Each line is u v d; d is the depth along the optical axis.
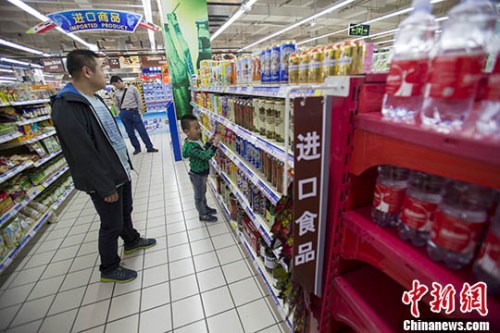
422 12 0.66
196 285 2.05
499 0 0.74
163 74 12.65
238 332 1.66
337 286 0.95
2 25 10.22
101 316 1.82
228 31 13.97
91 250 2.60
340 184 0.81
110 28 5.75
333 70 1.02
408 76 0.61
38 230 2.94
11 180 2.81
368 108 0.74
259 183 1.61
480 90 0.63
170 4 4.98
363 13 10.89
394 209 0.75
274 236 1.19
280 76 1.35
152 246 2.56
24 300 1.98
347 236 0.85
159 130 9.66
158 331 1.69
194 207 3.41
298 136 0.74
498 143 0.40
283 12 9.19
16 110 3.14
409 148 0.58
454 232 0.58
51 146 3.76
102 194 1.73
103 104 1.96
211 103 2.97
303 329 1.19
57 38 13.02
